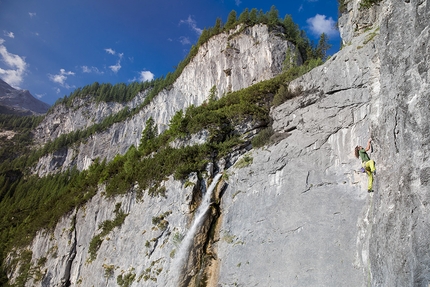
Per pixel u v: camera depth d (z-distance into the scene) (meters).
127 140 91.81
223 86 56.38
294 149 23.97
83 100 145.12
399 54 12.82
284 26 59.34
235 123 33.31
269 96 34.94
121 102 133.25
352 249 17.14
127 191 36.97
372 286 13.03
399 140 12.11
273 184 23.73
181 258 24.92
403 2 13.12
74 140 112.81
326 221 19.23
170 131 41.84
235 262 21.83
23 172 112.75
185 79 71.44
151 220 30.05
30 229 54.75
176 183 29.92
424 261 9.52
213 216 25.91
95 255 34.97
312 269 17.97
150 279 25.69
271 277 19.39
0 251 58.12
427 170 10.17
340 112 22.31
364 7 25.05
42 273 42.44
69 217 46.19
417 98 11.17
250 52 55.81
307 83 26.62
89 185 51.06
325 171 21.31
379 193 13.27
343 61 23.58
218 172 29.77
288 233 20.45
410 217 10.51
